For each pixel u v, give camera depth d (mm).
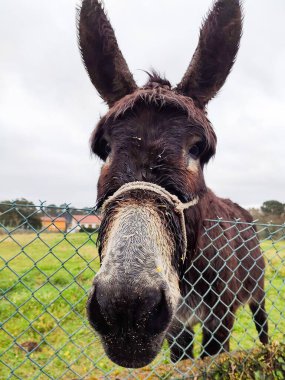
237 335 1497
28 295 1901
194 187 614
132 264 433
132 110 615
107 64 768
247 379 759
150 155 566
